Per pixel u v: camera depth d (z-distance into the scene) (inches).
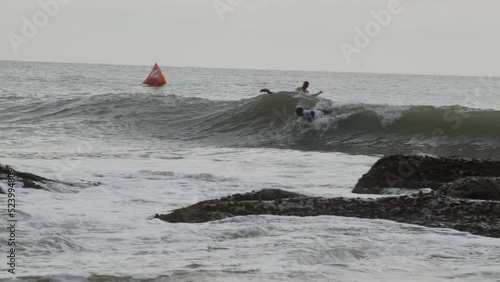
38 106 3484.3
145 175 1652.3
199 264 768.9
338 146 2541.8
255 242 884.0
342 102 2822.3
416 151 2440.9
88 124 3009.4
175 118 3088.1
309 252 823.1
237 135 2837.1
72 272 725.9
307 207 1080.2
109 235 930.1
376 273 744.3
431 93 5989.2
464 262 791.1
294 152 2357.3
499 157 2352.4
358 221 1005.8
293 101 2977.4
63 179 1533.0
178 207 1241.4
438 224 980.6
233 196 1188.5
